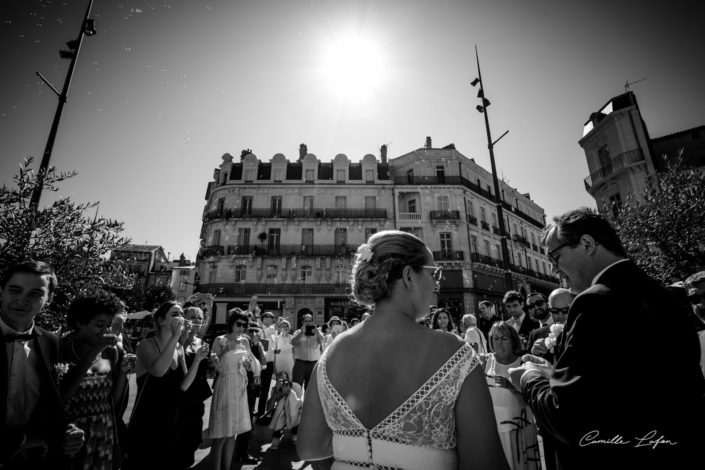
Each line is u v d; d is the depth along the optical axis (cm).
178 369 350
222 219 2692
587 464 105
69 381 226
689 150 1738
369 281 111
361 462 93
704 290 266
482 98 946
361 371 101
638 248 788
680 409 97
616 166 1781
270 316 812
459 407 93
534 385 133
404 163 2956
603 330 105
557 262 151
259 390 571
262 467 405
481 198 2928
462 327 610
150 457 304
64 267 374
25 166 379
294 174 2922
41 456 190
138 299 2684
